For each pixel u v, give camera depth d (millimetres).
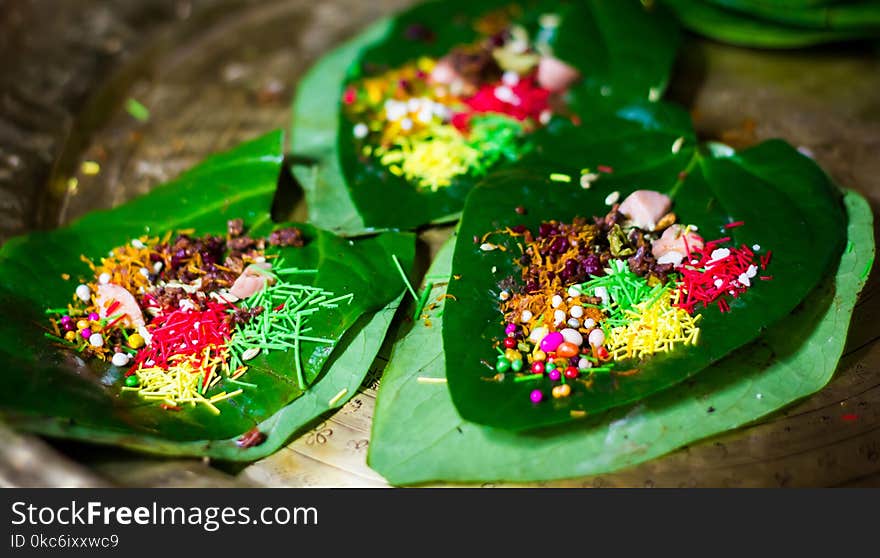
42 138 432
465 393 337
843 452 337
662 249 365
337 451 344
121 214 393
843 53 454
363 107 431
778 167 388
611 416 340
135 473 335
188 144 438
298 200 407
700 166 391
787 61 451
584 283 358
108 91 454
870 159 415
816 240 367
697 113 435
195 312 361
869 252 369
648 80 431
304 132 430
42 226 407
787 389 345
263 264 373
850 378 353
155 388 349
